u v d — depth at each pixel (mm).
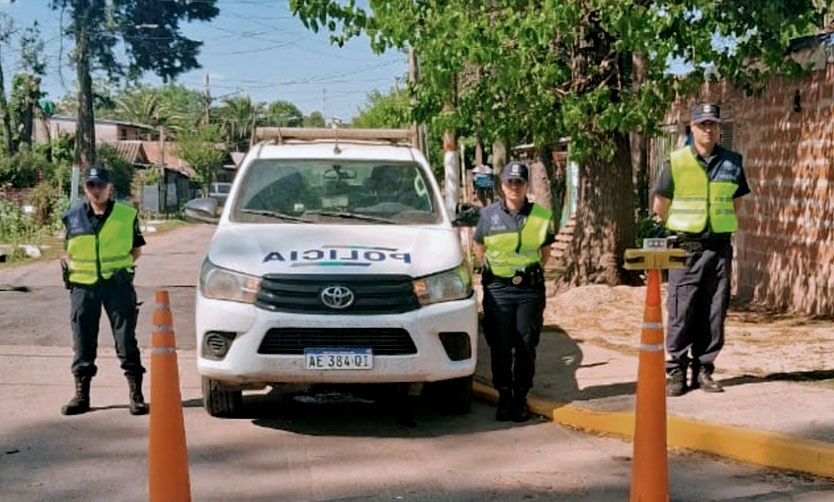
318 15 11242
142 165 64500
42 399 7750
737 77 11453
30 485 5504
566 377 8312
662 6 10461
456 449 6395
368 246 6949
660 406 4680
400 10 11039
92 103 44688
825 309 11430
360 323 6457
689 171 6953
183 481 4660
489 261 7203
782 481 5488
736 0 10336
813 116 11602
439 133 12117
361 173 8047
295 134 9000
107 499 5258
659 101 11367
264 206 7684
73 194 21984
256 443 6500
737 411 6520
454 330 6719
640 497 4672
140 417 7188
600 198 13195
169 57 45844
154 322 4684
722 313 7066
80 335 7254
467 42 10602
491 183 26078
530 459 6129
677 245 6965
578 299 12188
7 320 11750
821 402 6738
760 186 13039
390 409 7590
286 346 6484
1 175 42469
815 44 11375
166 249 26484
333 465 5969
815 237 11609
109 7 43875
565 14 10352
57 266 19531
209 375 6637
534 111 11781
